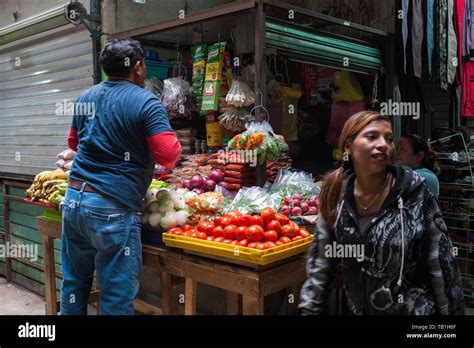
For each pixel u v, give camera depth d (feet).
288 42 10.93
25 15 16.84
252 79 11.63
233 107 11.53
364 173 5.47
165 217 9.03
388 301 5.47
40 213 16.03
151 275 12.10
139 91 8.30
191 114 14.01
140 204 8.59
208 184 10.63
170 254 8.77
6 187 17.60
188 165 12.48
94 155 8.28
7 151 17.92
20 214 17.02
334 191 5.81
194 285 8.52
